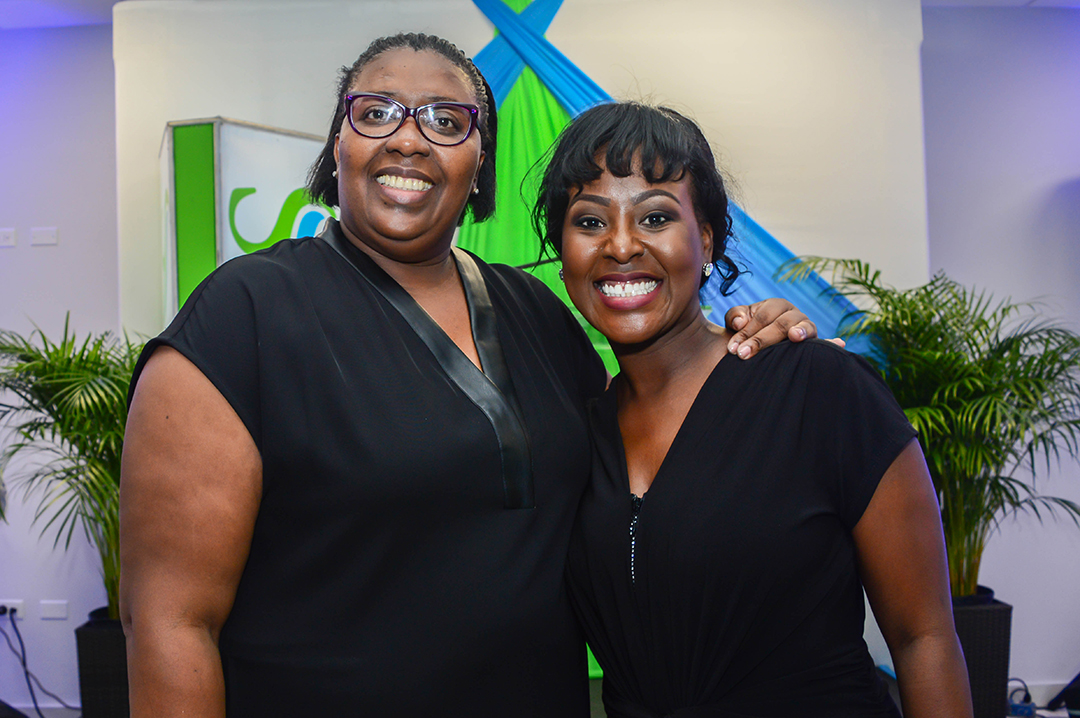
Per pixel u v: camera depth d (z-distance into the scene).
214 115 3.29
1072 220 3.81
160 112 3.29
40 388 2.77
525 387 1.07
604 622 1.05
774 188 3.31
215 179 2.94
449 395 0.99
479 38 3.35
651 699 1.04
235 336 0.91
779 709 0.99
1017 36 3.84
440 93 1.02
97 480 2.66
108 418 2.75
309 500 0.92
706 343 1.12
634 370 1.12
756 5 3.34
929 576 0.98
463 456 0.96
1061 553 3.70
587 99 3.29
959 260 3.78
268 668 0.91
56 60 3.78
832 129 3.32
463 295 1.14
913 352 2.86
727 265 1.17
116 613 2.84
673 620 1.00
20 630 3.60
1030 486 3.70
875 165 3.33
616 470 1.09
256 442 0.90
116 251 3.71
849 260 3.11
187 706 0.83
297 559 0.92
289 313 0.96
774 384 1.03
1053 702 3.56
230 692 0.92
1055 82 3.85
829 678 0.99
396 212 1.00
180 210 2.97
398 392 0.96
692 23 3.33
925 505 0.98
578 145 1.06
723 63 3.32
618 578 1.03
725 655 0.99
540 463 1.03
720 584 0.98
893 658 1.04
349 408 0.93
